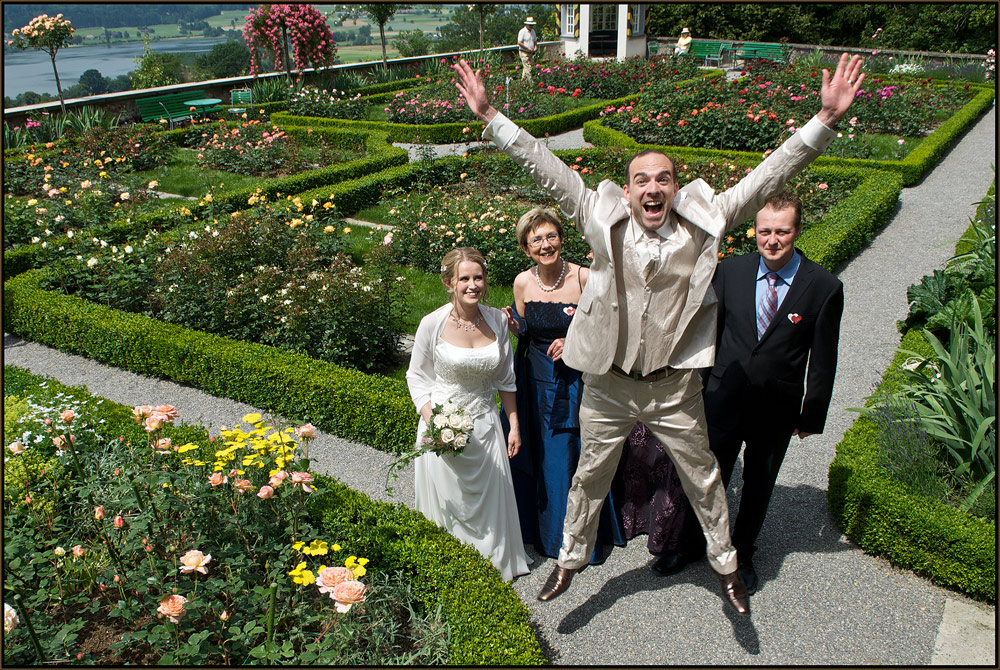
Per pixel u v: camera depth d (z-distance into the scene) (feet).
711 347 8.98
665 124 43.32
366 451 15.66
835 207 28.53
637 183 8.39
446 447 10.47
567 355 9.45
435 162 35.50
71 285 23.40
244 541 10.66
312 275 19.38
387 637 9.64
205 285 20.72
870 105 46.21
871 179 32.14
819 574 11.56
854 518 12.11
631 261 8.70
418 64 80.74
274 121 53.16
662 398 9.25
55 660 9.11
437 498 11.44
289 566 10.23
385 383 16.15
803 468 14.43
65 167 37.65
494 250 23.75
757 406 10.48
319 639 9.39
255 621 9.32
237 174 40.57
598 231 8.60
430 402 11.22
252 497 10.79
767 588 11.27
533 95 56.90
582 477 10.00
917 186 35.65
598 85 64.54
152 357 19.22
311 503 11.59
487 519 11.21
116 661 9.39
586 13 81.61
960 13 86.58
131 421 14.34
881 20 95.30
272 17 60.70
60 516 11.52
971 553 10.80
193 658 8.91
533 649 9.16
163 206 31.42
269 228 22.16
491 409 11.33
